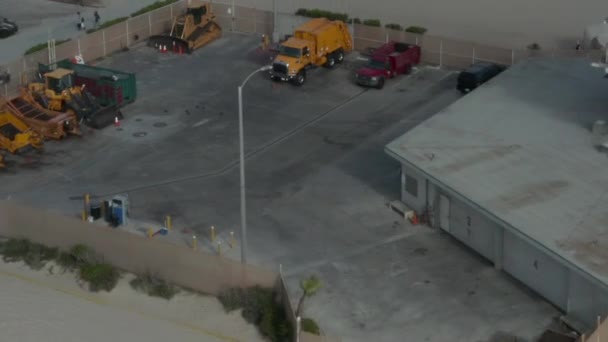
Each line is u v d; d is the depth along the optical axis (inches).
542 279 1932.8
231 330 1876.2
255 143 2689.5
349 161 2571.4
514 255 1998.0
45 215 2102.6
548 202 2015.3
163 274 2010.3
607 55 2370.8
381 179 2464.3
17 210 2139.5
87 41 3245.6
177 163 2573.8
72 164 2571.4
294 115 2878.9
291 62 3061.0
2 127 2637.8
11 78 2987.2
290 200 2368.4
